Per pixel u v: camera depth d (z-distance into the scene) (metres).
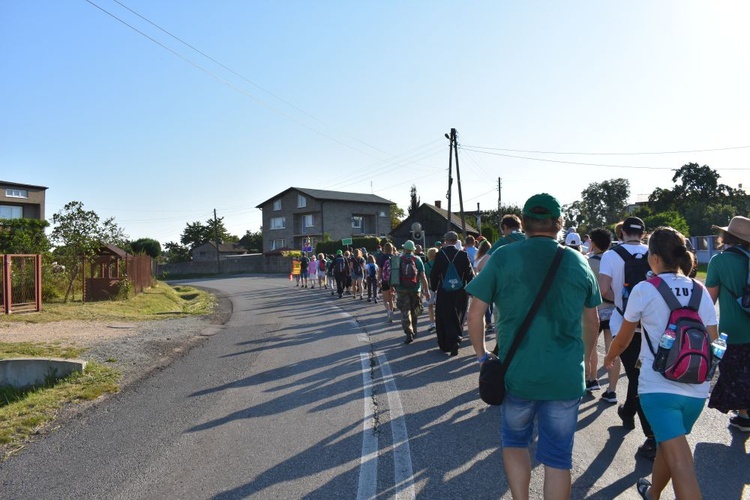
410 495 3.65
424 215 53.50
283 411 5.61
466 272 8.10
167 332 11.52
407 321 9.31
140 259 24.61
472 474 3.96
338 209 61.03
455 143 35.66
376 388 6.43
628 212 93.94
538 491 3.64
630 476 3.88
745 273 4.38
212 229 94.25
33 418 5.57
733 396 4.42
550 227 2.92
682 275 3.25
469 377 6.81
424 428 4.98
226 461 4.32
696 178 59.44
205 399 6.15
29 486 4.00
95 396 6.39
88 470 4.25
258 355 8.76
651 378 3.11
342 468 4.12
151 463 4.34
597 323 3.10
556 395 2.71
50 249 18.97
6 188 41.12
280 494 3.71
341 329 11.49
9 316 13.21
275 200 64.94
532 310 2.74
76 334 10.85
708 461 4.13
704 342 2.96
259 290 27.48
